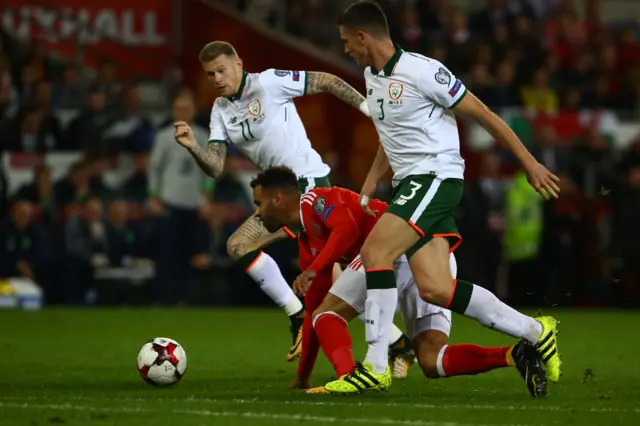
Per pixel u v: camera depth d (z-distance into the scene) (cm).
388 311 2220
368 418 1886
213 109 2964
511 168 6272
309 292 2425
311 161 2953
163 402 2106
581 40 7406
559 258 5697
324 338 2291
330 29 7181
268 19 7081
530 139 6350
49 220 5841
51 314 5238
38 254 5716
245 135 2925
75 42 6688
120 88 6462
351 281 2303
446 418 1895
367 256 2222
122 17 6688
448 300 2227
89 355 3356
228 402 2105
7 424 1827
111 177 6159
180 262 5653
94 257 5781
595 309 5816
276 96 2911
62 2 6669
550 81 6962
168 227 5553
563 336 4225
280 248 5506
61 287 5800
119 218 5775
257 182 2420
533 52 6988
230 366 3050
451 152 2292
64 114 6500
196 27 6631
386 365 2231
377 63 2308
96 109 6281
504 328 2225
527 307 5812
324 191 2358
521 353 2241
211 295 5816
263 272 2945
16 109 6384
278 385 2497
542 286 5738
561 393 2348
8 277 5712
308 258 2438
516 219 5706
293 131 2939
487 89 6756
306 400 2145
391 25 7119
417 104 2267
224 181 5866
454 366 2323
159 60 6694
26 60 6556
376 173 2414
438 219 2258
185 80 6600
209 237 5641
